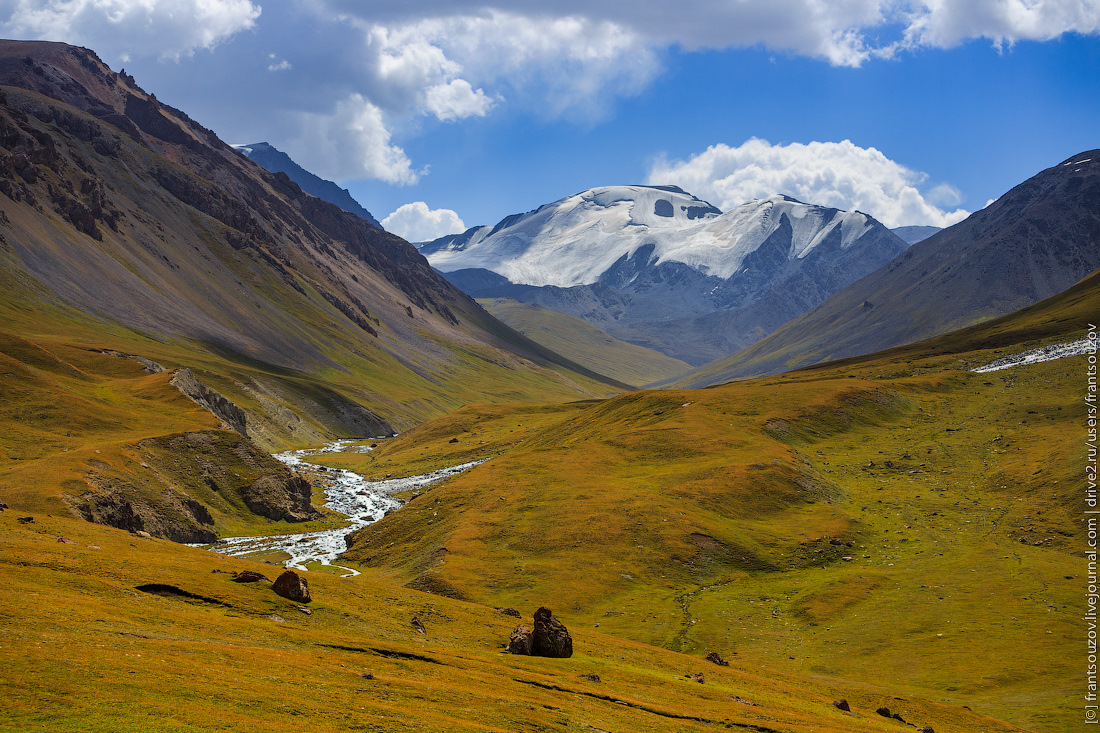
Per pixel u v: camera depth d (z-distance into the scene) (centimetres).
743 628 10494
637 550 13162
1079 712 7306
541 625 6450
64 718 2905
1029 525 13975
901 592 11481
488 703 4344
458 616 7181
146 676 3497
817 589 11800
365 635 5728
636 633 10188
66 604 4391
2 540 5719
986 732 6769
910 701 7406
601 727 4422
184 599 5300
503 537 13925
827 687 7712
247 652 4278
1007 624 9962
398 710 3847
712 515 14638
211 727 3105
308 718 3475
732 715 5378
